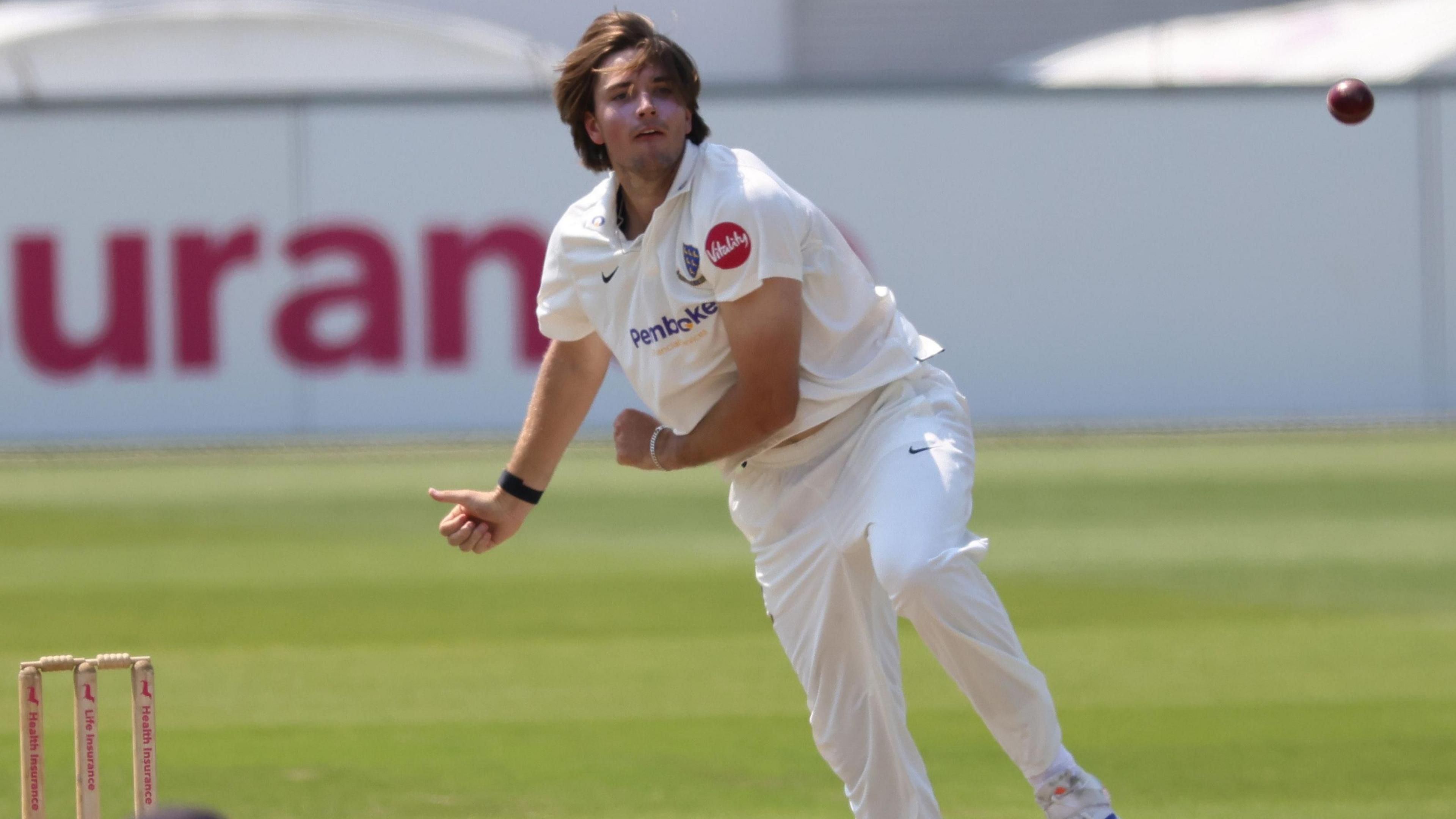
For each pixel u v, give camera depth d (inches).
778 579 450.3
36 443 2090.3
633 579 1075.9
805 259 423.2
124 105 2090.3
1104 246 2182.6
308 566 1146.0
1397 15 2581.2
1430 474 1592.0
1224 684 764.6
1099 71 2805.1
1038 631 901.2
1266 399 2201.0
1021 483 1560.0
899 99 2169.0
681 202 419.8
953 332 2180.1
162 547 1239.5
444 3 2881.4
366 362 2118.6
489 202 2126.0
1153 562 1134.4
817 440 435.8
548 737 671.1
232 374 2111.2
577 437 2036.2
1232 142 2183.8
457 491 484.7
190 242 2102.6
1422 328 2199.8
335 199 2116.1
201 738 674.8
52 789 593.0
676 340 430.9
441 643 882.1
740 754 639.8
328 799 576.7
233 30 2480.3
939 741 654.5
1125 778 600.1
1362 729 673.6
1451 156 2192.4
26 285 2087.8
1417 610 955.3
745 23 2989.7
